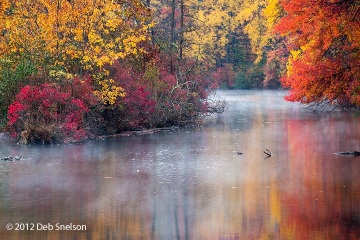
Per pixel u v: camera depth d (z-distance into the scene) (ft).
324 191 78.23
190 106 161.89
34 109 120.26
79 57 129.70
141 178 86.99
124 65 146.20
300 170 91.81
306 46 111.96
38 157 102.78
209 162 99.76
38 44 130.21
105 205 72.49
